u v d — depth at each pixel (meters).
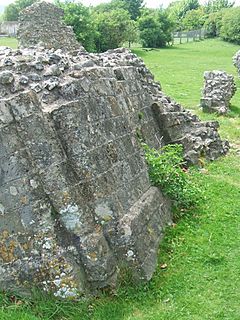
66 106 5.92
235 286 6.29
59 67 6.46
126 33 37.00
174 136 10.49
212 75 17.80
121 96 7.63
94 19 35.75
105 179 6.24
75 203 5.77
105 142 6.43
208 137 11.80
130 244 6.14
